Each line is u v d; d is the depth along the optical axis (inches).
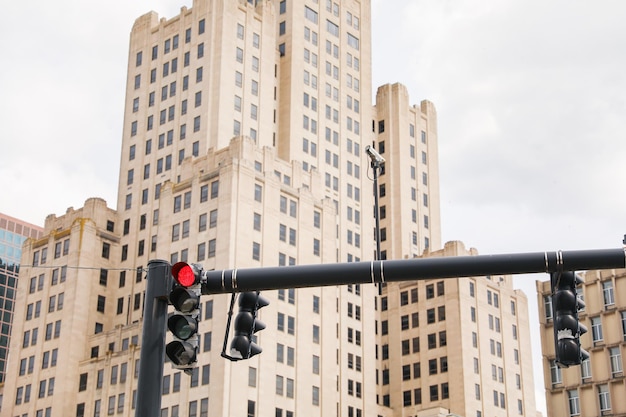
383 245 6417.3
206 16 5408.5
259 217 4660.4
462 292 5831.7
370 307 5556.1
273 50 5615.2
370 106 6269.7
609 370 3467.0
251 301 816.9
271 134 5398.6
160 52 5610.2
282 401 4443.9
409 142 6820.9
